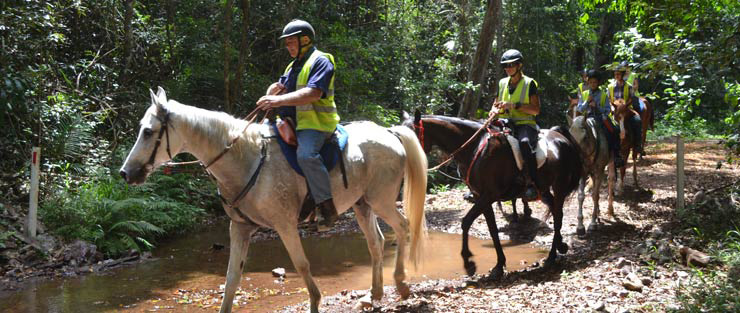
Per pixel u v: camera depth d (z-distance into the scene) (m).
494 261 7.52
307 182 4.68
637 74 7.74
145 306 5.92
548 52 22.58
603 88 9.38
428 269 7.25
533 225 9.23
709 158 15.69
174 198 10.45
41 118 9.41
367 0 17.61
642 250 6.54
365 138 5.34
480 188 6.52
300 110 4.81
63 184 8.93
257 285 6.66
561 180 6.93
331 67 4.73
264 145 4.72
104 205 8.46
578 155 7.40
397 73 17.19
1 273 6.89
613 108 9.05
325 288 6.52
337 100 15.01
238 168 4.61
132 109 11.82
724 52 6.70
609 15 25.89
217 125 4.56
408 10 17.92
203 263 7.75
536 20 21.28
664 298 5.00
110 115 11.70
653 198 10.35
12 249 7.30
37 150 7.67
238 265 4.78
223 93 13.93
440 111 17.81
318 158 4.73
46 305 5.95
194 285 6.70
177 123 4.39
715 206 7.77
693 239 6.71
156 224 9.08
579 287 5.54
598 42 27.25
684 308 4.60
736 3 7.31
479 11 19.72
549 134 7.27
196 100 13.66
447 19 19.09
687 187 11.19
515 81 6.63
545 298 5.27
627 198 10.43
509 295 5.51
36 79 9.65
